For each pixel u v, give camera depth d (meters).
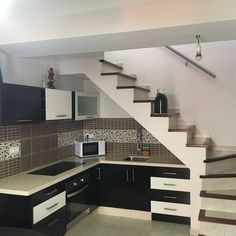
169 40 2.70
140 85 4.55
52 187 2.99
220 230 3.09
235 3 2.12
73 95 3.86
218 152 3.95
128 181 3.93
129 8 2.40
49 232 2.92
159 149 4.38
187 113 4.32
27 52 3.16
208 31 2.41
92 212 4.03
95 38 2.62
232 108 4.09
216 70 4.15
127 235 3.41
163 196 3.74
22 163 3.36
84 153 4.33
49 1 2.23
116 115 4.64
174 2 2.27
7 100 2.70
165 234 3.43
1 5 2.30
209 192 3.34
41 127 3.72
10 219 2.70
